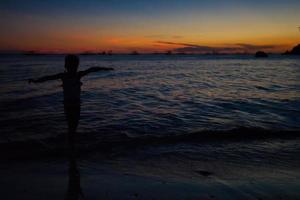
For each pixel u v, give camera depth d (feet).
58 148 22.81
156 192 14.71
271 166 19.40
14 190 14.78
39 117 33.99
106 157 20.94
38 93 55.01
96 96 52.54
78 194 14.35
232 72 133.80
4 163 19.38
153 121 32.81
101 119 33.42
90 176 17.02
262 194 14.55
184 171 18.22
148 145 23.98
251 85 73.36
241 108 41.47
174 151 22.54
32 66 170.91
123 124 31.17
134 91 60.59
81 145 23.65
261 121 33.27
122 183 15.90
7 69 135.23
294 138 26.48
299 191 14.94
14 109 38.83
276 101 47.75
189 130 29.04
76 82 18.04
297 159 20.95
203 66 206.28
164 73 124.36
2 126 29.60
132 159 20.58
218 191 14.89
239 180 16.58
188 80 88.89
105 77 98.68
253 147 23.77
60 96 51.21
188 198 14.03
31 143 23.99
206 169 18.69
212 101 47.75
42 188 15.08
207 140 25.58
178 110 39.65
